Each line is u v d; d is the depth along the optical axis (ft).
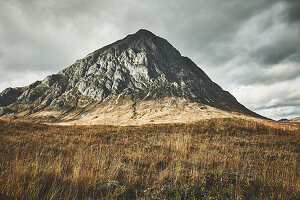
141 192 13.05
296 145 36.09
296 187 15.01
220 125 53.42
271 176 17.42
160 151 27.12
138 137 43.01
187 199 12.55
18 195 10.41
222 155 25.38
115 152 25.41
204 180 15.34
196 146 31.86
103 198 11.15
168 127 56.85
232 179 16.02
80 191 12.17
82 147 28.12
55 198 10.78
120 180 14.85
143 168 19.03
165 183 14.75
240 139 40.19
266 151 29.84
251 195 13.60
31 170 14.26
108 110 515.09
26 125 54.19
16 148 24.56
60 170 14.51
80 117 509.76
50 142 33.40
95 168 16.46
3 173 12.92
